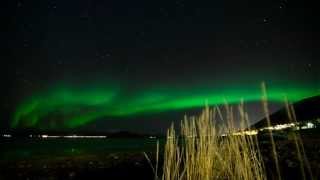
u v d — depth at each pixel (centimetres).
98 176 1113
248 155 349
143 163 1392
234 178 360
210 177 377
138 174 1112
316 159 894
